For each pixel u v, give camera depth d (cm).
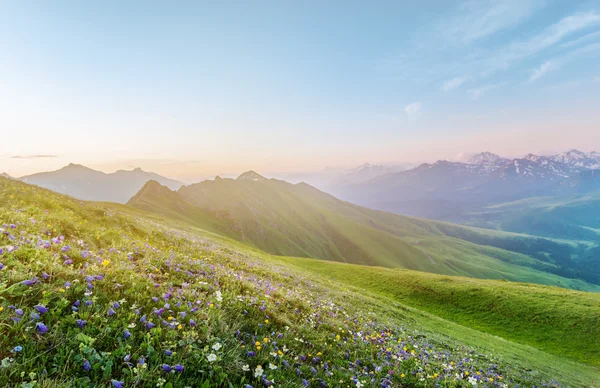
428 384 775
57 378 331
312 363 646
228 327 591
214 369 437
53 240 729
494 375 1234
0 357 333
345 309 1641
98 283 570
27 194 1611
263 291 1055
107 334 423
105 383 351
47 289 471
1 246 566
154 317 518
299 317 936
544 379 1712
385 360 843
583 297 4809
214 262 1694
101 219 1972
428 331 2205
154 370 387
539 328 4066
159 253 1111
